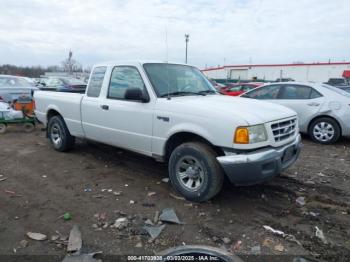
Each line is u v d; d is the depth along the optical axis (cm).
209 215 399
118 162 615
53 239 344
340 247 333
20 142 794
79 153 678
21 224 376
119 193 465
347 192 480
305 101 820
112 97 539
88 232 358
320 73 4819
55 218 391
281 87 872
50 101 682
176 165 444
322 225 378
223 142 395
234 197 452
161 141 461
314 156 679
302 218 395
